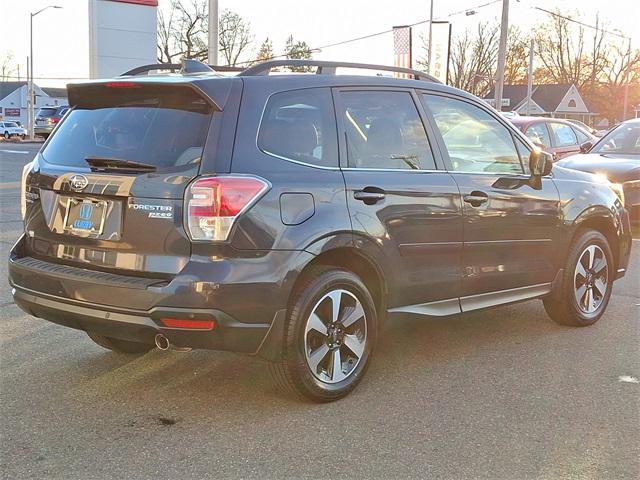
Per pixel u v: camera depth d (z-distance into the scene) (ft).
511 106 220.64
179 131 12.37
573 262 18.20
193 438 11.87
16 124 199.11
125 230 12.17
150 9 86.69
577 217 18.08
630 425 12.59
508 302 16.85
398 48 89.35
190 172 11.82
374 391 14.10
